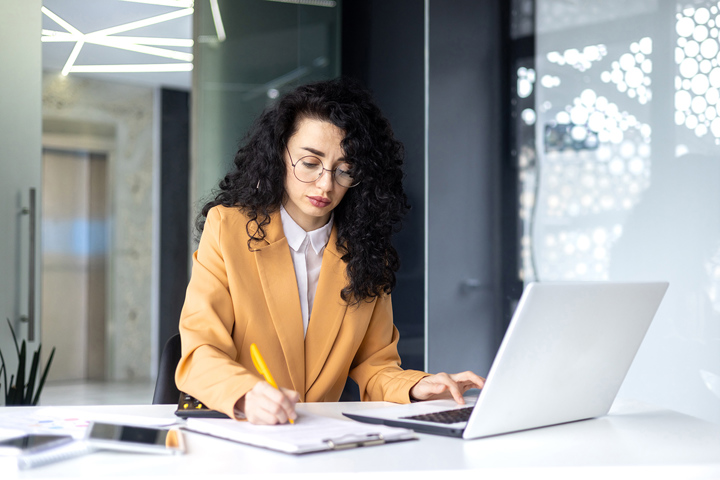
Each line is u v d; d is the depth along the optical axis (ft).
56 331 15.64
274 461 2.66
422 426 3.28
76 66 13.92
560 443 3.09
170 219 16.53
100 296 16.03
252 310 4.52
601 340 3.41
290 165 4.66
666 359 7.45
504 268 9.14
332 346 4.75
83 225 15.78
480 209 9.32
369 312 4.93
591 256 8.23
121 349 16.25
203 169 11.19
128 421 3.40
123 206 16.05
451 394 4.32
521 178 8.98
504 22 9.18
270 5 11.78
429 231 9.57
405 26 10.49
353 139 4.54
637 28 7.82
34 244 9.93
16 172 9.87
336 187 4.68
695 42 7.29
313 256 4.91
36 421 3.34
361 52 11.71
